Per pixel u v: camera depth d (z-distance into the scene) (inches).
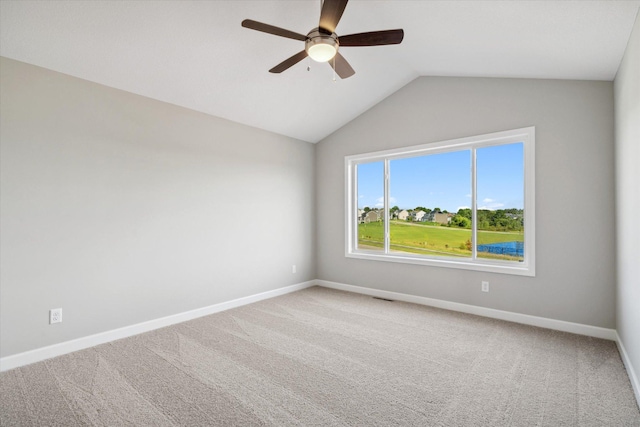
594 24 81.9
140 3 87.5
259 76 129.8
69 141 106.9
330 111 170.7
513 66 120.8
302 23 108.0
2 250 94.0
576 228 120.2
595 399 78.2
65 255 105.7
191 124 141.6
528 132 129.3
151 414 72.4
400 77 156.1
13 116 96.0
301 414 72.6
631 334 87.8
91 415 72.0
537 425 68.9
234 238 157.6
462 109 146.7
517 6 81.8
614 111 111.6
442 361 98.5
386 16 104.3
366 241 186.1
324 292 185.0
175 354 103.5
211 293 147.3
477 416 71.9
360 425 69.0
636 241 81.9
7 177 94.9
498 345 110.1
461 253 152.1
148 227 126.6
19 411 73.5
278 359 99.9
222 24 100.6
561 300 123.5
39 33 89.8
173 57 109.4
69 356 102.2
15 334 95.9
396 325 129.8
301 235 193.8
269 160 175.9
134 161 123.0
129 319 120.6
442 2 89.1
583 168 118.8
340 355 102.8
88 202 111.0
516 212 136.6
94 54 101.2
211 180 148.6
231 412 73.2
